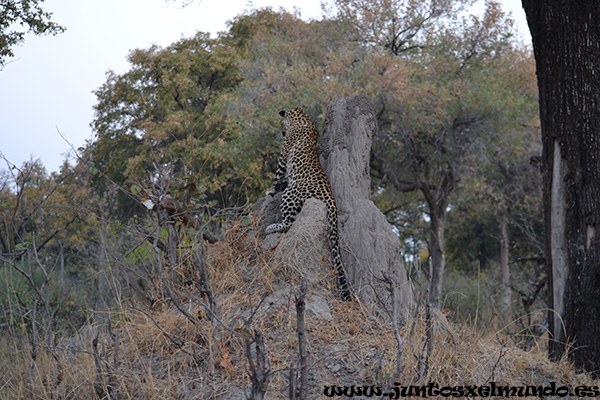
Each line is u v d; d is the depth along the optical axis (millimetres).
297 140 12906
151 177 10062
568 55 11820
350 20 31391
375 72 26500
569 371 10156
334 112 12891
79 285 18969
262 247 11734
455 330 10414
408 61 30078
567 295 11703
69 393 8312
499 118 27953
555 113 12000
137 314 9992
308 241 11039
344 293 10766
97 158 33281
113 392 7980
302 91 26625
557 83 11969
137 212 27766
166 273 10352
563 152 11898
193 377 8469
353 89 26391
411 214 38188
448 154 29906
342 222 11812
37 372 8758
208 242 11914
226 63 34844
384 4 30641
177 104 34188
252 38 36469
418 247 37156
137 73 35500
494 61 31000
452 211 44281
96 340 8164
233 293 10281
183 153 25859
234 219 12281
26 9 18953
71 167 18953
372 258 10953
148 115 34000
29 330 12109
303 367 6742
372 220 11352
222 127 29766
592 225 11500
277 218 12805
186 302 10406
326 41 32000
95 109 35719
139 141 34094
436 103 26797
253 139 27203
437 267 29375
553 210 12055
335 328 9719
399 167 31047
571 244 11711
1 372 9500
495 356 9656
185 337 9250
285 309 9805
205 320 9141
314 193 11844
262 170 30453
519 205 35594
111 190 28594
